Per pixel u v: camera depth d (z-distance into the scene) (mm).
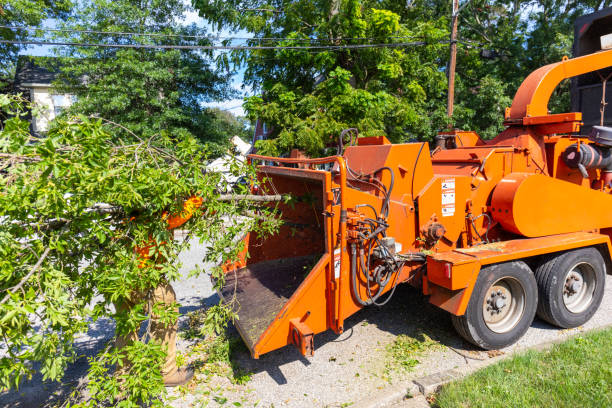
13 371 2316
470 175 4410
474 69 20828
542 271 4230
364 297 3559
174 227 3033
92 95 13172
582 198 4555
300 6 12703
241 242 3338
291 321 3258
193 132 14461
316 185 4715
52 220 2334
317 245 4930
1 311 1992
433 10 21297
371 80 13594
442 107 15391
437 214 3969
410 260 3770
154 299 3174
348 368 3713
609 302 4992
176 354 3893
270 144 11406
